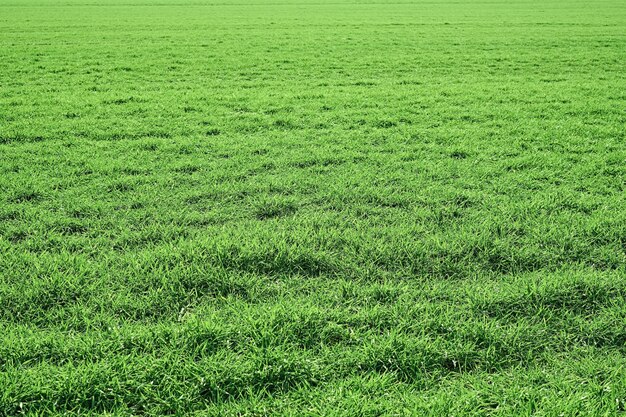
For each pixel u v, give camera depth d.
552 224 4.54
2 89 11.02
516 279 3.69
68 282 3.50
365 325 3.18
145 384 2.68
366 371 2.85
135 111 9.09
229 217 4.76
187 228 4.49
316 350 2.99
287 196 5.25
